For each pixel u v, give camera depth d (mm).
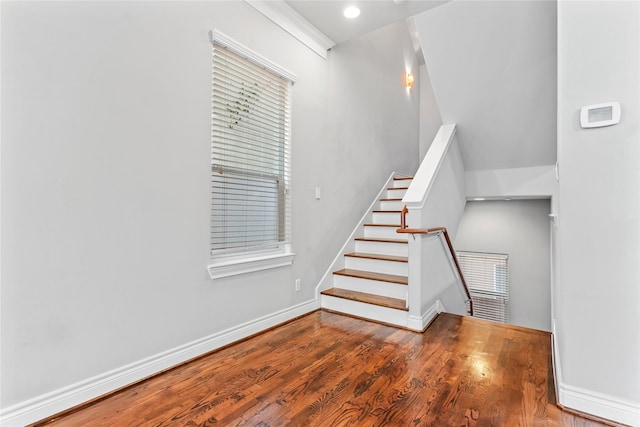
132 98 1823
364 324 2855
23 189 1454
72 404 1607
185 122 2092
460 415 1583
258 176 2662
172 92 2016
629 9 1513
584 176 1608
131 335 1845
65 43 1567
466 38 2877
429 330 2697
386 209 4488
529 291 5316
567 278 1649
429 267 2912
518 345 2383
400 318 2805
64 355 1587
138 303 1873
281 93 2844
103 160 1710
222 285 2359
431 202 3010
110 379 1752
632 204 1506
